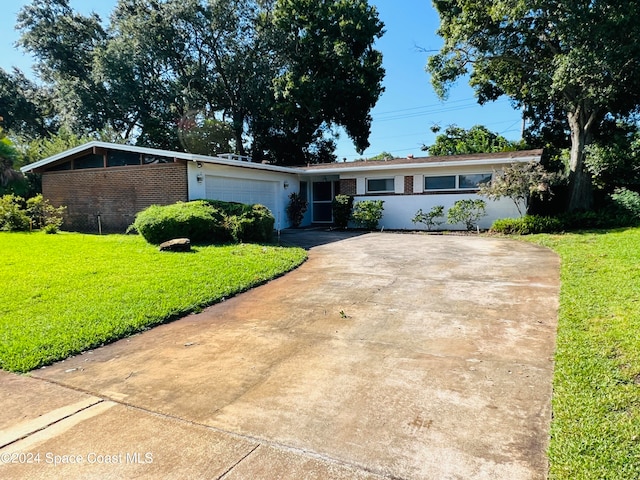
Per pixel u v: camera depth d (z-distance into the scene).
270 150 28.27
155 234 9.74
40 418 2.77
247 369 3.50
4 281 6.31
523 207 13.62
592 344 3.57
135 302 5.30
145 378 3.38
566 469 2.08
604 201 14.39
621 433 2.33
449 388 3.05
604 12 11.10
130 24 24.77
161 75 27.00
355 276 6.95
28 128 30.50
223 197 13.18
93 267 7.27
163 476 2.15
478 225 14.02
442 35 16.47
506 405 2.78
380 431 2.53
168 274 6.76
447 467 2.17
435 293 5.70
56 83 28.83
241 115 27.86
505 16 13.14
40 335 4.20
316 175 17.47
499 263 7.67
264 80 25.70
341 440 2.45
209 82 26.84
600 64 11.20
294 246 10.50
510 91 17.27
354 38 24.45
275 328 4.54
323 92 23.95
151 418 2.75
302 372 3.41
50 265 7.46
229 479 2.12
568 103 13.99
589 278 5.83
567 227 12.34
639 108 15.20
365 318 4.75
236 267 7.34
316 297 5.75
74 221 14.66
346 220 15.87
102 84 26.03
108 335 4.26
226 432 2.57
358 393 3.02
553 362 3.40
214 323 4.77
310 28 24.00
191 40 26.34
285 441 2.46
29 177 18.47
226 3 24.70
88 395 3.10
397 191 15.48
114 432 2.59
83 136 25.16
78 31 28.02
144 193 12.80
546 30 14.20
